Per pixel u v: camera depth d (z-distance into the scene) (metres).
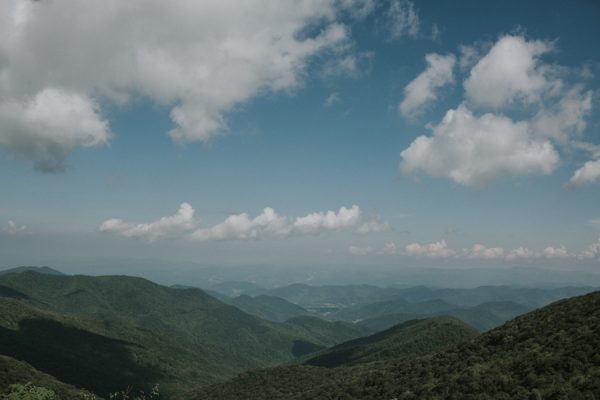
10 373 100.62
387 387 66.12
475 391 47.53
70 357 192.50
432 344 189.62
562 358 45.00
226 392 133.88
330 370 126.62
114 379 190.00
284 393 111.50
